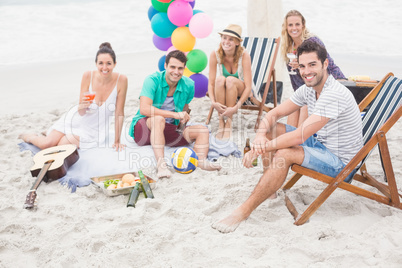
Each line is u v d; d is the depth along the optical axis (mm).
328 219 2953
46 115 5520
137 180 3537
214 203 3152
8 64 10023
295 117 4027
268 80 5020
